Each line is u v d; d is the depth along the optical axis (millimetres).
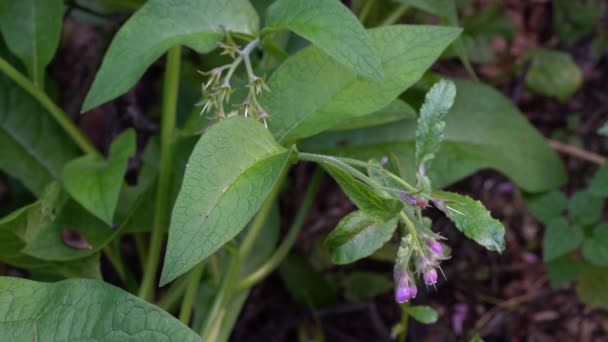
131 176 954
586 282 970
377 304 1038
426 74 835
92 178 743
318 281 979
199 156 589
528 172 892
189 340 580
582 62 1228
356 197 632
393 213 620
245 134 606
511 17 1230
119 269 843
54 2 800
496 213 1116
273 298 1015
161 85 999
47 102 822
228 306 855
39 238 759
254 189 594
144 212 820
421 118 659
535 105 1192
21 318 603
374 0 891
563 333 1049
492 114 904
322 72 695
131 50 660
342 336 998
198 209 579
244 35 689
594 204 911
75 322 597
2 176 922
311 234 1061
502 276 1081
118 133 965
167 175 788
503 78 1158
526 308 1051
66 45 1089
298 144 879
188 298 792
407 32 690
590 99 1199
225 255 883
